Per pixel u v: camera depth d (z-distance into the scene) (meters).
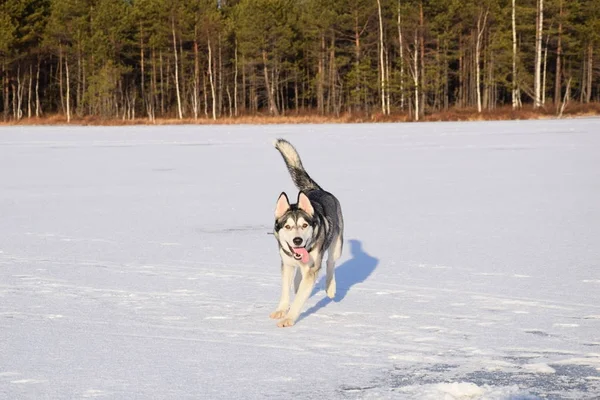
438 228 11.52
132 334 6.33
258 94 93.88
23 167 22.86
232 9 96.31
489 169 20.03
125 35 87.00
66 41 85.94
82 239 10.96
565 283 7.96
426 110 75.81
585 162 21.27
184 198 15.47
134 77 91.56
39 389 4.95
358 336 6.27
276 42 84.19
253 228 11.81
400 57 76.25
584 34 78.19
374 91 83.25
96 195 16.14
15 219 12.92
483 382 5.09
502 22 75.94
